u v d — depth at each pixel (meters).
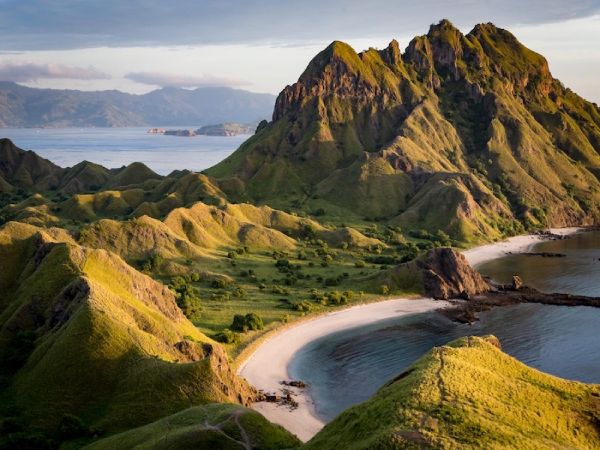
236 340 134.88
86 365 93.38
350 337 145.62
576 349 136.62
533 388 64.50
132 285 128.00
